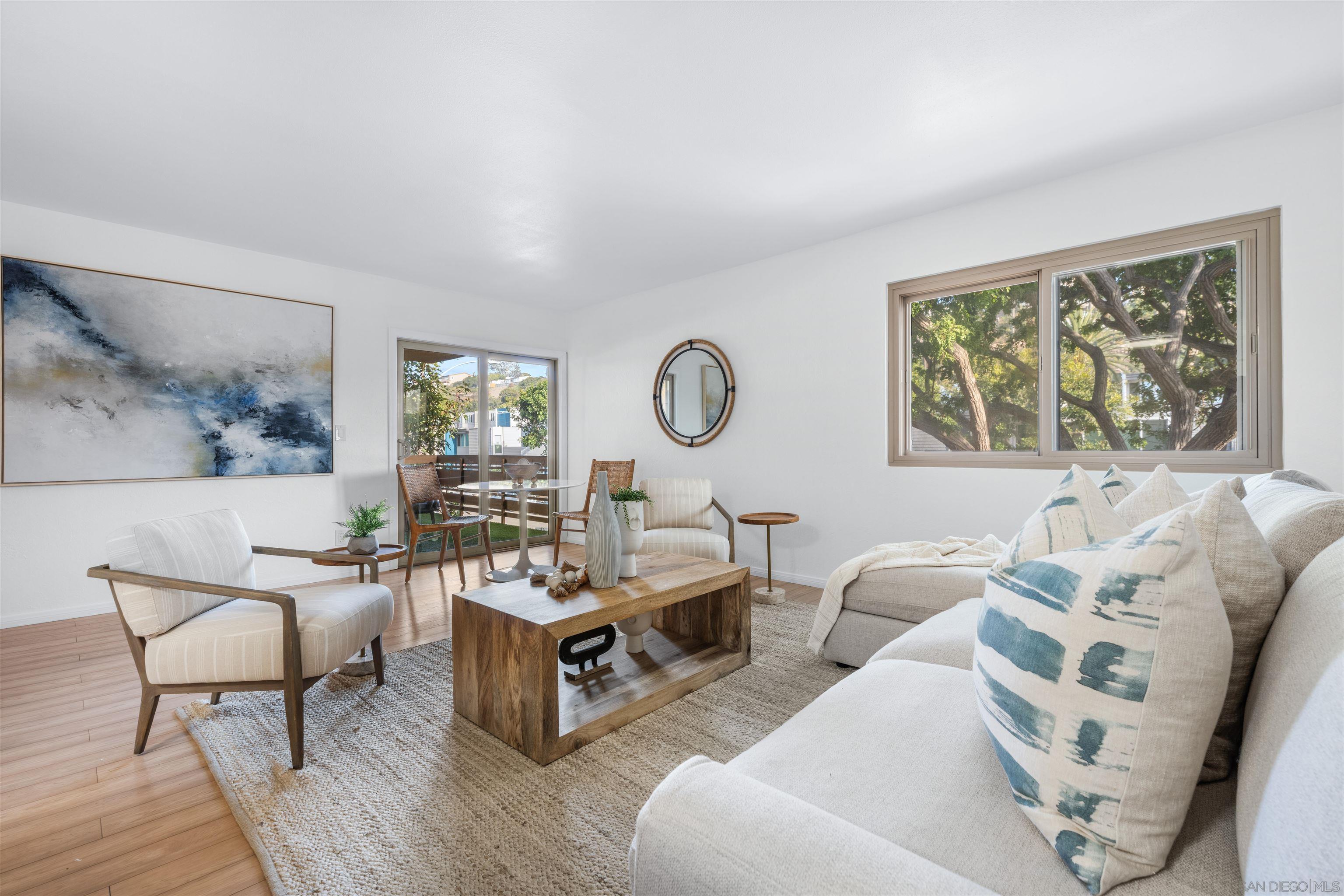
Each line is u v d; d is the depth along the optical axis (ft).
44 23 6.10
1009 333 11.18
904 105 7.87
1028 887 2.36
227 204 10.74
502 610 6.39
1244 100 7.88
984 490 11.12
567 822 5.03
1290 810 1.72
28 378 10.70
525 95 7.52
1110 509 3.40
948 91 7.57
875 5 6.09
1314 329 8.21
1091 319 10.27
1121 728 2.38
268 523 13.38
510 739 6.30
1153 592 2.37
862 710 3.80
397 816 5.13
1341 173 8.01
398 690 7.78
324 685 7.98
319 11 6.02
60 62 6.73
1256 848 1.90
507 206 11.00
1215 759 2.83
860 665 7.84
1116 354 10.06
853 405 12.84
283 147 8.73
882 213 11.64
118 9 5.94
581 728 6.26
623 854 4.63
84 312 11.21
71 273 11.07
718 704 7.25
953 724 3.57
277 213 11.19
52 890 4.33
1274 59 7.00
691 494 13.47
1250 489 5.74
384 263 14.32
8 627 10.56
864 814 2.77
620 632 9.37
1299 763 1.78
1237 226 8.83
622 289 16.99
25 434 10.68
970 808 2.79
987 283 11.28
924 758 3.22
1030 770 2.62
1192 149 9.02
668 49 6.69
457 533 13.91
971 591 7.07
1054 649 2.60
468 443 17.44
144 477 11.82
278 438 13.51
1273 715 2.17
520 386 18.76
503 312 18.07
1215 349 9.21
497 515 18.25
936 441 12.08
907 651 5.24
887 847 2.13
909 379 12.41
